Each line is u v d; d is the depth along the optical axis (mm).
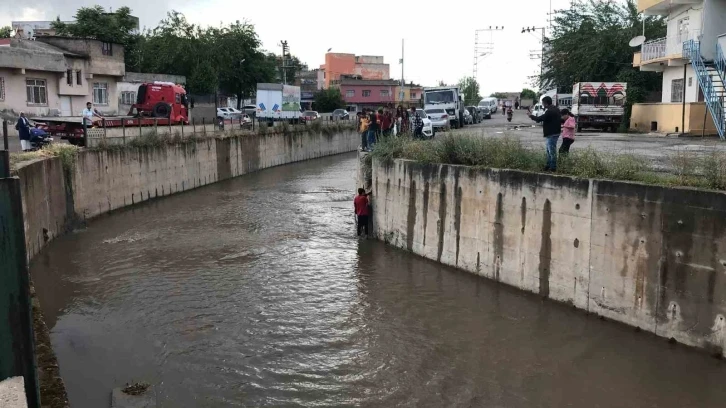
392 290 14484
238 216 24141
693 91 30516
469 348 11109
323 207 26062
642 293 11250
